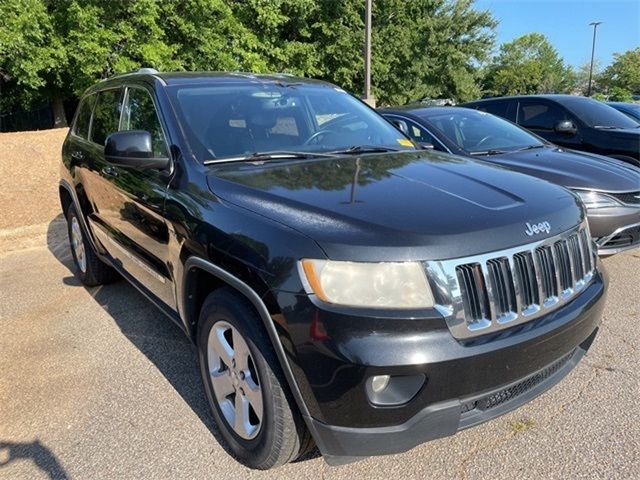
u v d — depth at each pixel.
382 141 3.75
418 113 6.40
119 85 4.21
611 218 4.71
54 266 5.83
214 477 2.56
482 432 2.85
